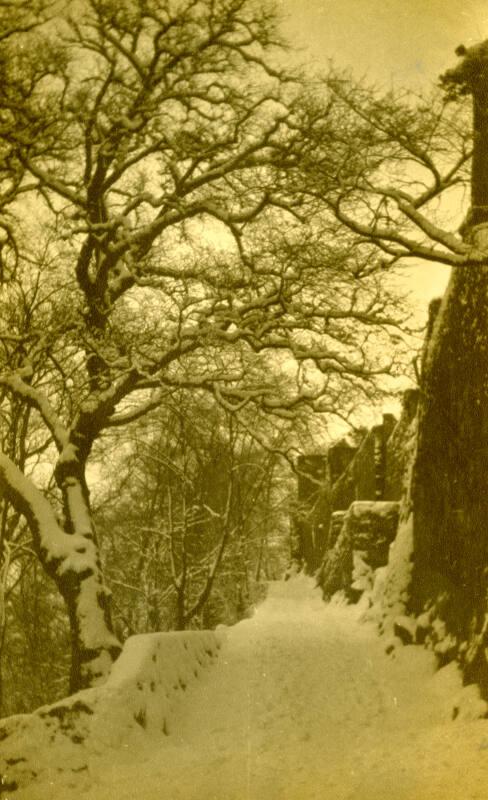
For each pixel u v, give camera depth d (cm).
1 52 1576
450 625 1452
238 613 3653
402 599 1708
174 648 1452
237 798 878
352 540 2512
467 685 1271
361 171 1545
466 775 869
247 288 1936
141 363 1908
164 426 2925
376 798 827
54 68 1653
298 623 2145
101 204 1928
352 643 1739
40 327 2028
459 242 1427
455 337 1513
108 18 1734
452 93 1566
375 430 2834
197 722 1288
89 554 1808
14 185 1686
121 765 1055
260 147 1817
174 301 1873
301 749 1094
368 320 1836
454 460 1482
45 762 1015
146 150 1897
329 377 1850
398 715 1264
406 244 1457
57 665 3366
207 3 1781
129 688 1198
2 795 946
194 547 3606
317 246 1842
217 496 3809
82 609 1756
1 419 2206
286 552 4912
